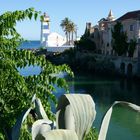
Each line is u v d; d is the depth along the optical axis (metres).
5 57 6.63
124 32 99.06
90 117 2.15
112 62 99.38
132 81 89.25
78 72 110.06
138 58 90.00
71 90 72.88
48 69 6.67
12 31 6.89
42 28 165.50
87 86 79.19
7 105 6.18
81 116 2.13
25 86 6.39
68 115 2.15
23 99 6.24
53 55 135.50
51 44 166.38
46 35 166.75
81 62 116.69
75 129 2.13
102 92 70.75
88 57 112.81
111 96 66.31
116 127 35.09
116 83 84.94
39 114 2.50
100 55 106.06
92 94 68.56
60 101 2.19
